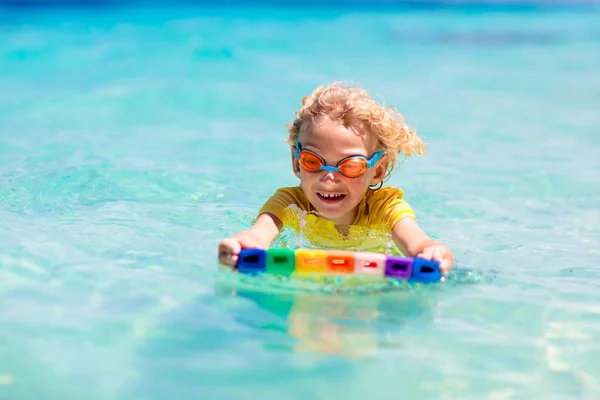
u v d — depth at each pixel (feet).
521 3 69.36
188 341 8.00
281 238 12.30
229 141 20.22
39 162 16.53
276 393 6.95
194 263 10.54
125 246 11.14
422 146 13.74
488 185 16.62
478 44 44.37
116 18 51.39
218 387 7.03
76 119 22.54
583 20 57.62
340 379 7.30
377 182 12.94
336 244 12.35
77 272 9.87
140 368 7.34
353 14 59.72
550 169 18.10
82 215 12.80
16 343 7.73
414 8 65.41
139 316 8.56
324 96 12.25
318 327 8.57
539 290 10.14
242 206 14.25
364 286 10.01
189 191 15.12
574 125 23.56
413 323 8.82
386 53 39.91
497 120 24.23
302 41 43.29
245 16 55.67
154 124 22.22
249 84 29.55
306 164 11.80
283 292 9.66
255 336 8.22
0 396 6.74
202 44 40.70
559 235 13.14
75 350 7.65
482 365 7.78
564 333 8.66
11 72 31.19
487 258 11.62
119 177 15.72
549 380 7.51
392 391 7.12
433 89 29.86
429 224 13.74
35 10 53.98
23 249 10.62
